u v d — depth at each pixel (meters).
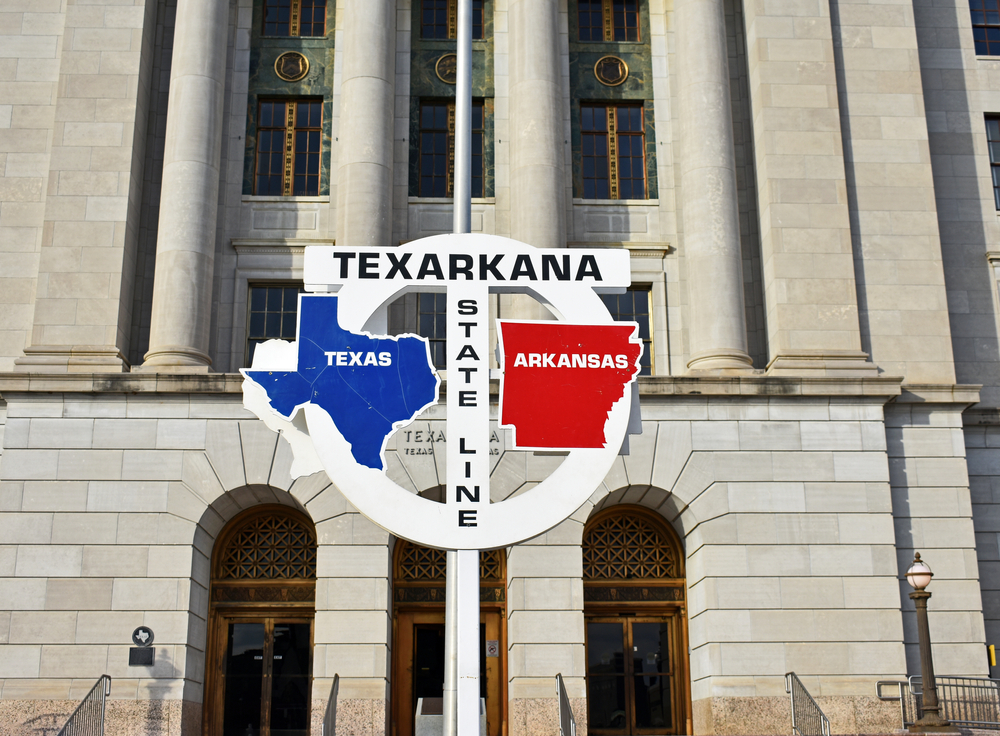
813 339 22.30
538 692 19.98
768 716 20.00
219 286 23.27
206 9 23.72
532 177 23.25
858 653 20.39
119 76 23.39
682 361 23.36
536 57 24.00
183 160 22.69
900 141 24.08
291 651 21.62
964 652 20.92
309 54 25.12
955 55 26.34
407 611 21.89
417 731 15.12
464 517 11.23
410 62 25.34
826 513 21.08
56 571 20.09
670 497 21.44
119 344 21.83
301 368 11.64
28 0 24.56
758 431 21.44
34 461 20.59
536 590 20.52
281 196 24.11
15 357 22.33
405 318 23.23
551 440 11.59
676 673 22.02
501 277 12.06
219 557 21.97
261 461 20.80
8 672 19.58
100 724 19.06
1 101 23.84
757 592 20.64
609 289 12.24
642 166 24.94
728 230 22.91
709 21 24.28
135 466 20.67
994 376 24.22
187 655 20.00
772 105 23.73
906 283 23.22
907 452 22.02
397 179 24.31
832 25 24.81
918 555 19.11
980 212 25.27
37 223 23.17
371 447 11.42
